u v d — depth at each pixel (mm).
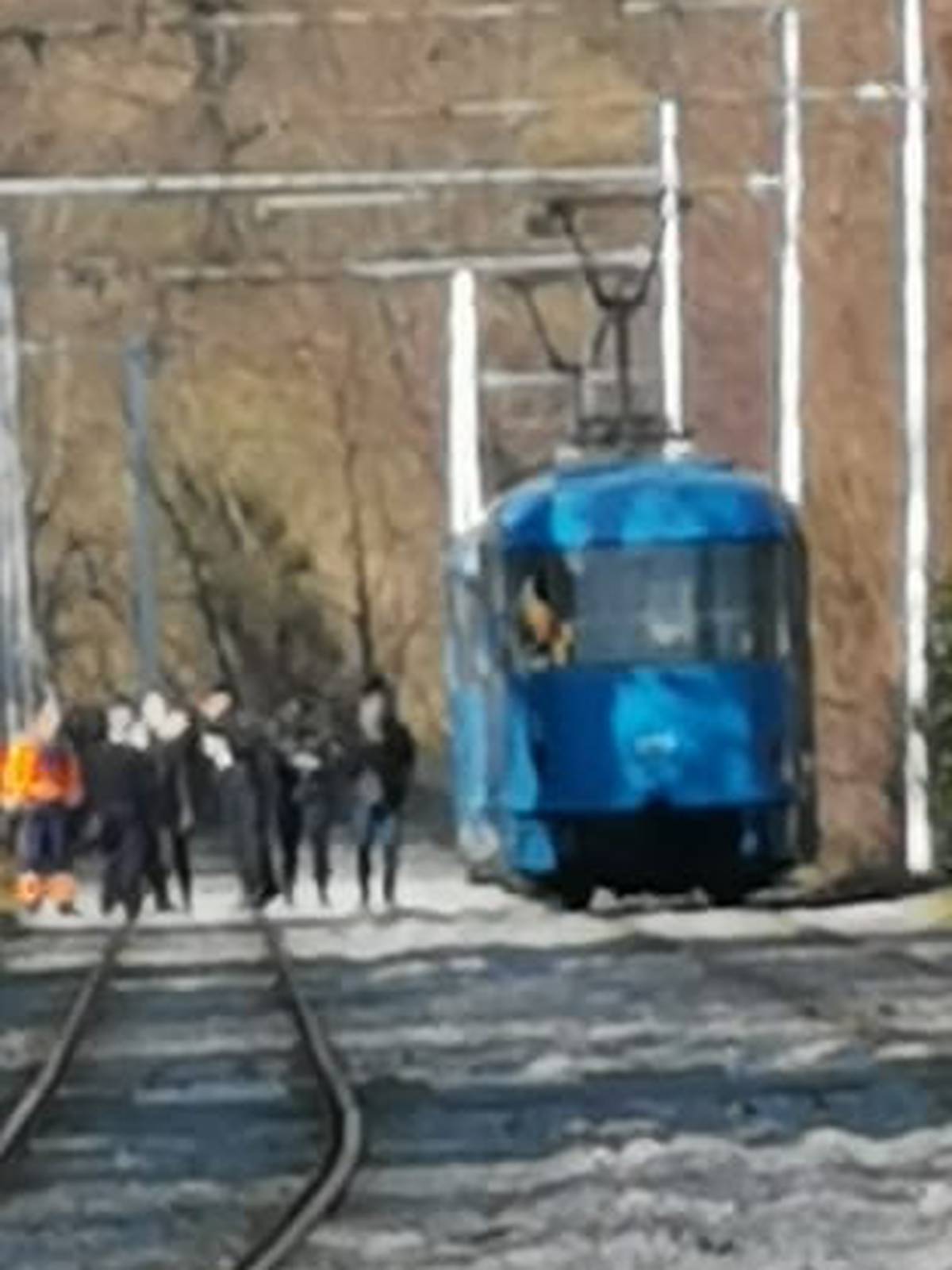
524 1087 30156
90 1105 30141
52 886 57125
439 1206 23500
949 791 54406
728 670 51719
